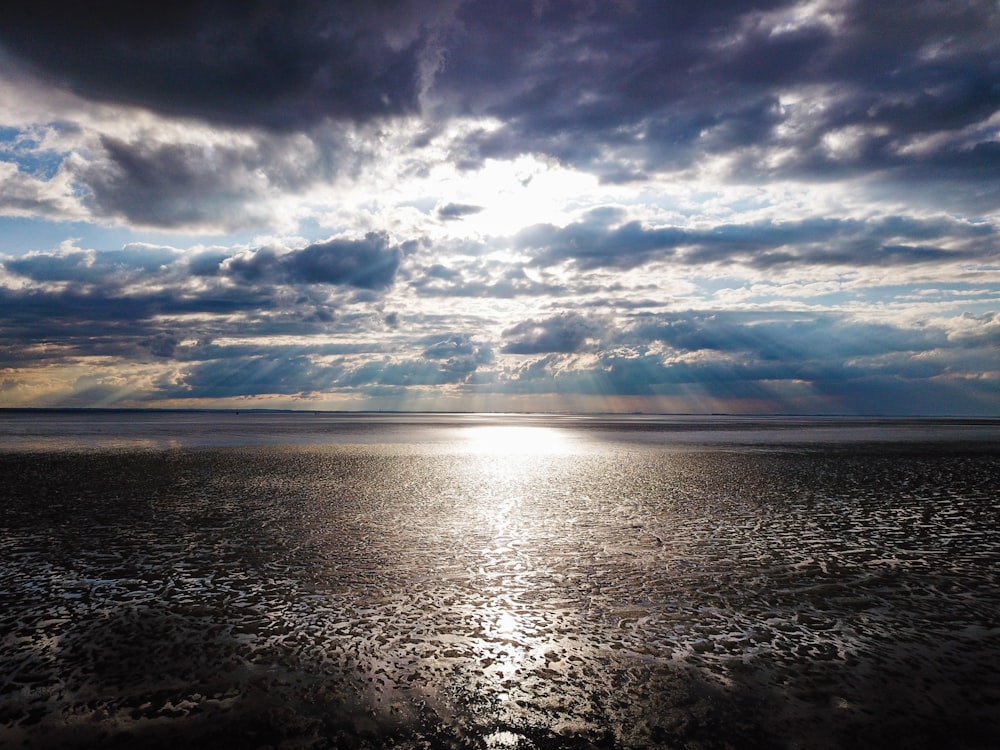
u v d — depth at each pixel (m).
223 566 16.66
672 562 17.20
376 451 56.91
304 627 12.39
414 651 11.27
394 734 8.58
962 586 15.03
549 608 13.52
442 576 15.85
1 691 9.77
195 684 10.00
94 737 8.48
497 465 43.69
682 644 11.60
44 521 22.42
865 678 10.20
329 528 21.53
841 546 18.98
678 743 8.34
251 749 8.22
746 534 20.69
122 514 23.83
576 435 93.62
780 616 13.05
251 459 47.03
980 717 8.98
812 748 8.20
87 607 13.52
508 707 9.29
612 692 9.75
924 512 24.58
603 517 23.72
